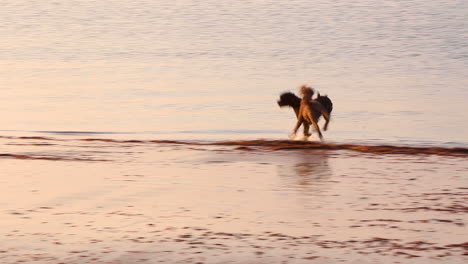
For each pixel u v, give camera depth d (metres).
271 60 43.41
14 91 31.38
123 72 37.91
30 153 18.36
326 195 13.84
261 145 19.64
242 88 32.53
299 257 10.05
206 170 16.25
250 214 12.44
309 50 48.53
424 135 22.05
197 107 27.30
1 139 20.66
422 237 11.02
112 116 25.50
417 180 15.13
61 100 29.05
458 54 45.75
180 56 45.34
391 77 36.12
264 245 10.61
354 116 25.39
